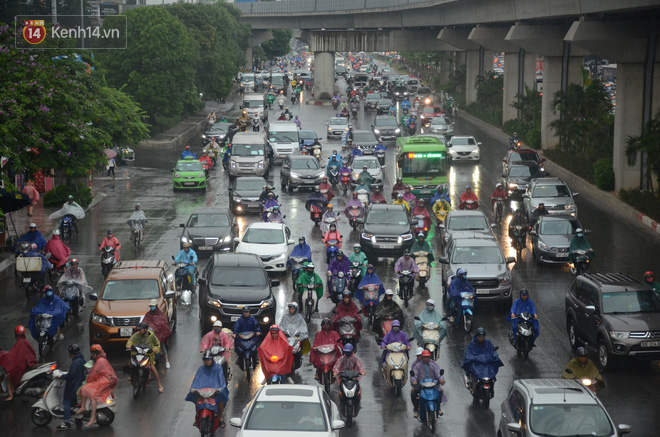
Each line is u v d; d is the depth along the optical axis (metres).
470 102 177.00
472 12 137.50
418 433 27.92
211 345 31.88
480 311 44.12
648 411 29.56
